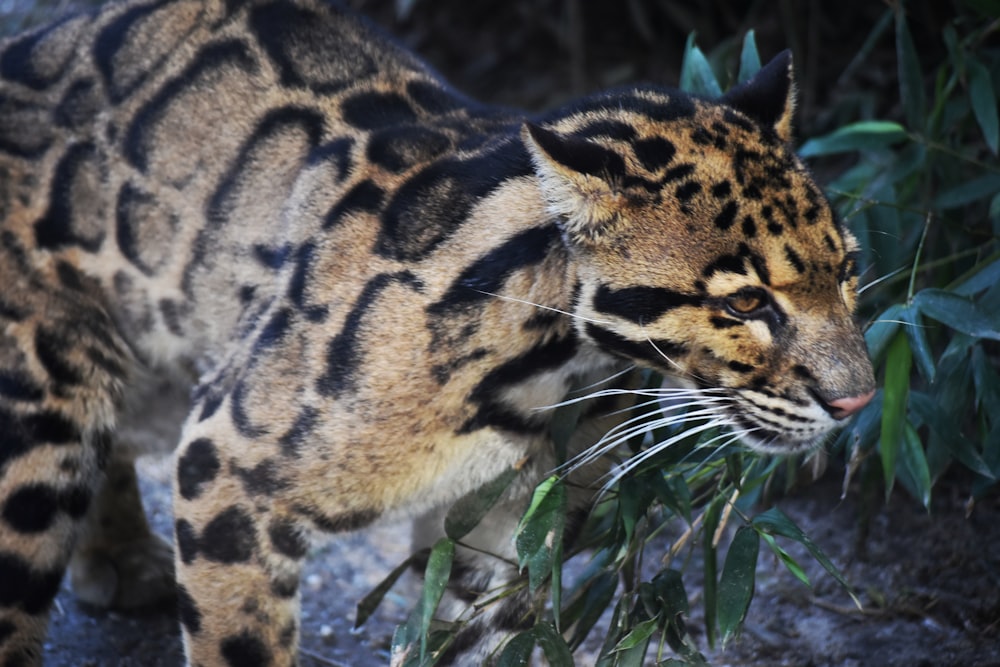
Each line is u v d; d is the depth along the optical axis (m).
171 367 7.66
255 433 6.59
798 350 6.00
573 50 14.59
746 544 6.67
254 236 7.09
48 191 7.45
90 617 9.10
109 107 7.52
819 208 6.11
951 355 7.76
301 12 7.63
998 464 7.55
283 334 6.63
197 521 6.77
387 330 6.39
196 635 6.91
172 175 7.34
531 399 6.52
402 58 7.59
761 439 6.25
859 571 9.22
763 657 8.53
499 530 7.29
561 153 5.90
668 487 6.76
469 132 6.91
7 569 7.41
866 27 13.65
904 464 8.30
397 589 9.55
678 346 6.12
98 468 7.68
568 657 6.64
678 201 5.98
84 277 7.48
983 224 10.06
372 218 6.64
